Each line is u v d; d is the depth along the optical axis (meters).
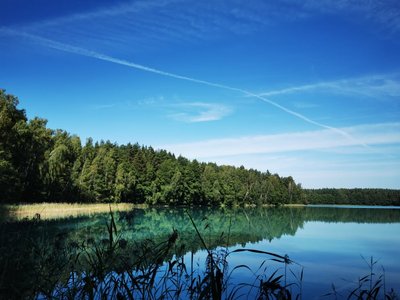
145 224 31.81
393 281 13.76
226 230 27.70
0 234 8.29
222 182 89.12
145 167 87.12
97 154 77.94
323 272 14.86
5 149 43.16
